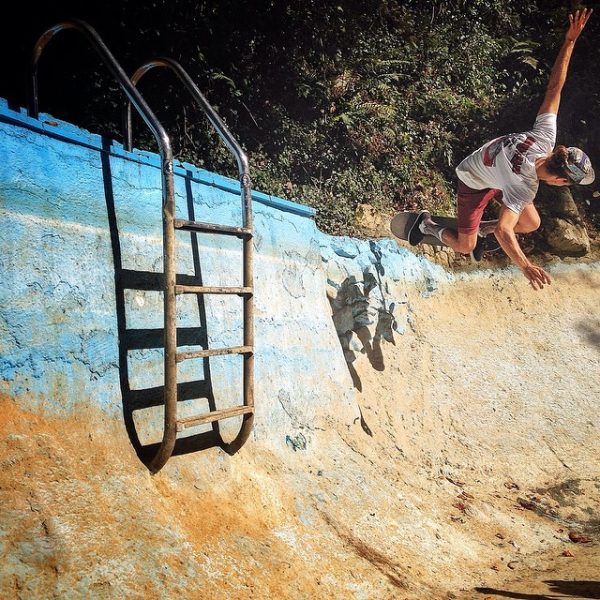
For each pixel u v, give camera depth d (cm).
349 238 757
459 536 527
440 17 1152
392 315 755
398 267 819
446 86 1121
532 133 500
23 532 282
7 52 784
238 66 887
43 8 786
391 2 1034
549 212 1035
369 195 923
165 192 367
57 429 335
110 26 806
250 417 413
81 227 378
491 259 963
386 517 499
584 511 659
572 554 547
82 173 386
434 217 593
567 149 482
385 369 717
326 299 664
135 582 299
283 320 561
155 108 830
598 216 1132
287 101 936
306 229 651
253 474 437
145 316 407
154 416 392
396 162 1001
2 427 311
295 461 495
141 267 413
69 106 806
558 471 720
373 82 1006
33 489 301
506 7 1243
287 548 396
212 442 427
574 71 1227
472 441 714
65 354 351
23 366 329
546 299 958
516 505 630
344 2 955
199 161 842
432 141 1072
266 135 906
